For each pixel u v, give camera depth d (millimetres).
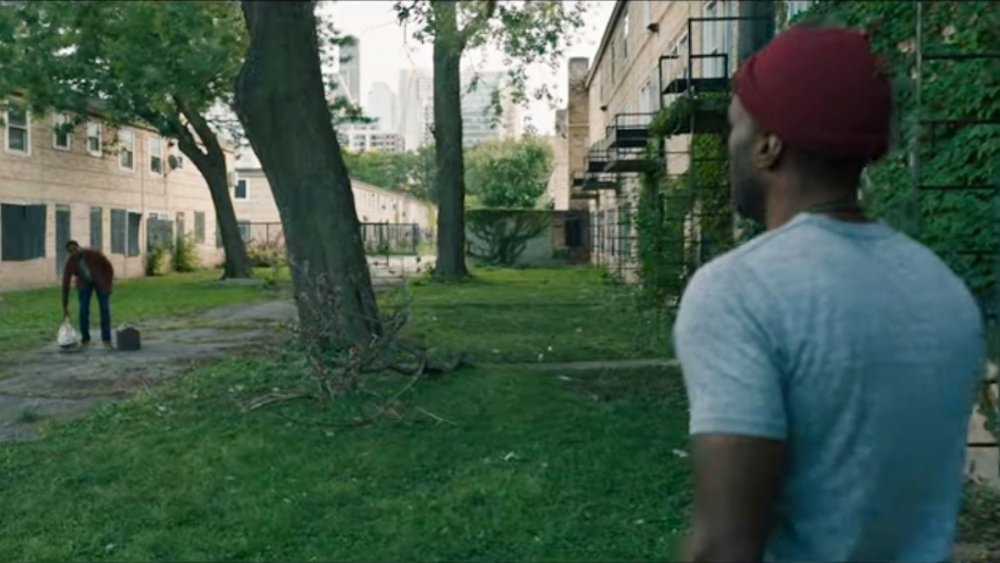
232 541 4996
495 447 6703
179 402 8555
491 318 16656
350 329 9047
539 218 42750
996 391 5223
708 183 14109
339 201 9312
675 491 5680
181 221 39438
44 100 19438
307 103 9273
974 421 5844
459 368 9391
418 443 6812
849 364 1195
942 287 1311
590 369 10664
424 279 27312
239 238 31906
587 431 7098
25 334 15320
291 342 10016
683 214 14688
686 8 20812
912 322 1246
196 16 12555
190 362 12000
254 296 24109
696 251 13695
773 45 1384
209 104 23016
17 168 26953
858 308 1222
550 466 6180
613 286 21422
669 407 8180
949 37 6238
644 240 15031
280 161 9328
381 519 5301
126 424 7793
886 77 1360
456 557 4754
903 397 1214
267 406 8062
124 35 12914
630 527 5090
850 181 1354
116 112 25375
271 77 9219
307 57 9328
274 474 6180
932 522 1290
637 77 29391
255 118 9312
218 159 31125
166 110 20172
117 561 4797
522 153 63000
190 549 4918
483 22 16781
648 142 20078
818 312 1214
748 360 1205
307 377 8844
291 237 9281
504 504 5477
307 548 4910
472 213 42688
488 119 27750
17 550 4980
